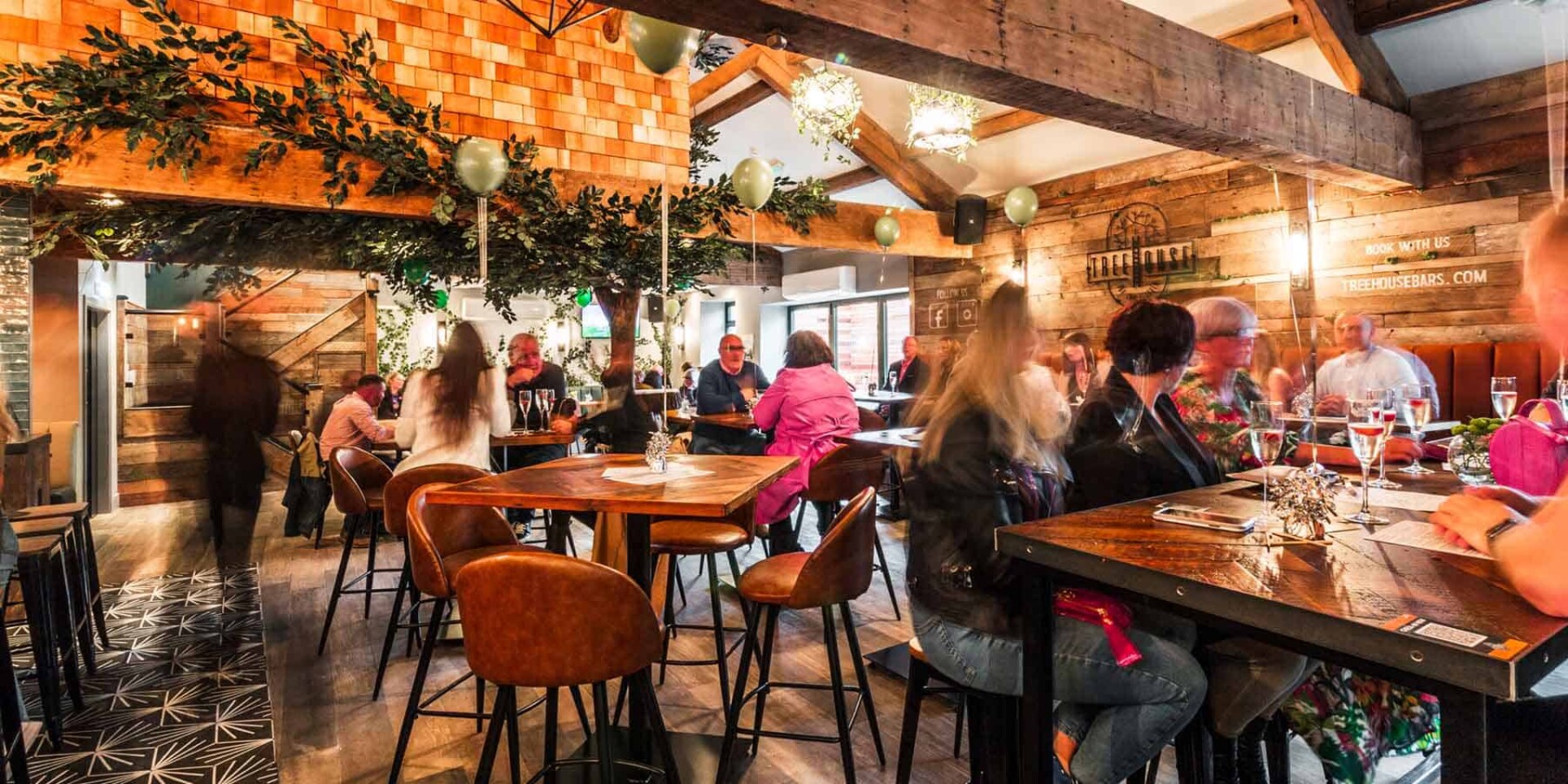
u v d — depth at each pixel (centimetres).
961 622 158
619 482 221
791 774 225
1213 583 112
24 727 262
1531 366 450
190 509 646
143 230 432
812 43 275
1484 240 484
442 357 340
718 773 209
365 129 405
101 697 287
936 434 163
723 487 209
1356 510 158
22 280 361
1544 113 460
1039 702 144
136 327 682
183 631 356
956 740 233
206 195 378
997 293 162
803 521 597
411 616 328
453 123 451
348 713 272
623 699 251
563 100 487
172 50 379
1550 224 101
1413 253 515
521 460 535
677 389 771
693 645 327
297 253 494
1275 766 180
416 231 468
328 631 343
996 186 779
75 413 563
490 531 260
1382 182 498
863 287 981
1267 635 106
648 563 221
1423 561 121
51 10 356
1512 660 82
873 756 235
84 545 327
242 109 392
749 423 485
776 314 1166
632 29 280
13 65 340
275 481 691
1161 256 653
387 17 433
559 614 159
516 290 574
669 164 524
